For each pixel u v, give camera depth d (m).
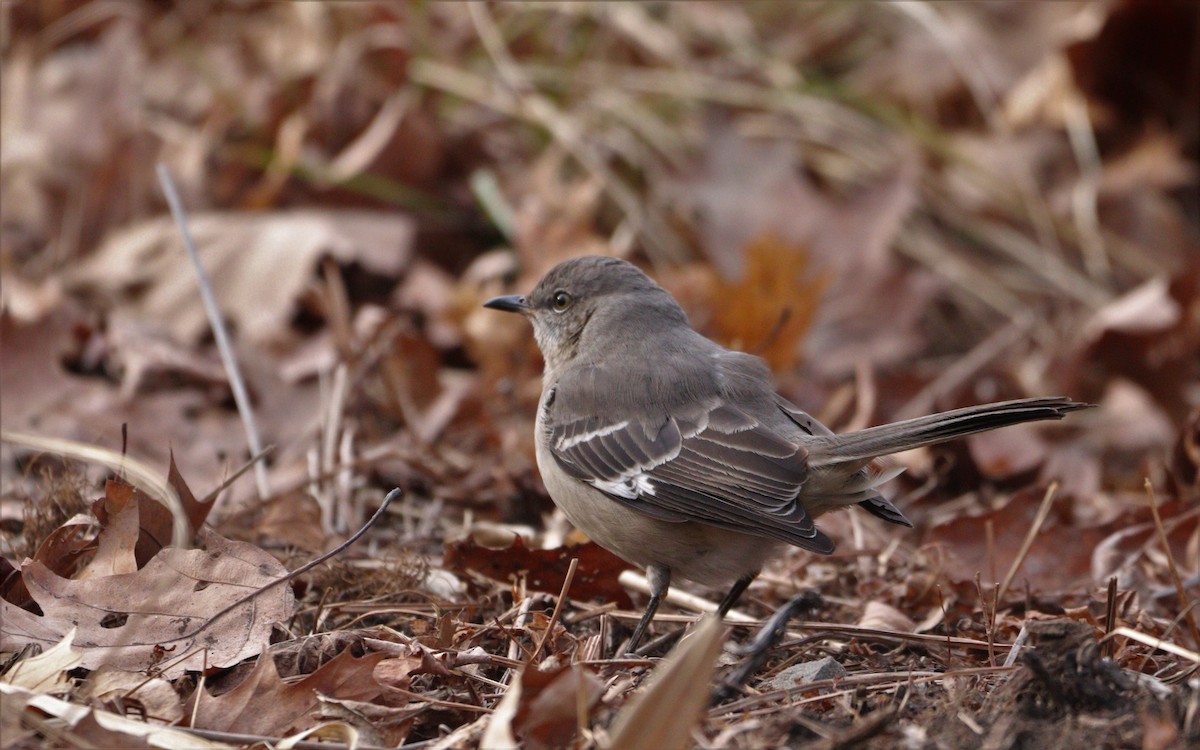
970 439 11.16
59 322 10.63
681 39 16.36
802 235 14.36
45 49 14.36
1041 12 16.73
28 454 9.77
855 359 13.59
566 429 8.38
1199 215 15.82
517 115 14.85
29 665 6.20
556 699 5.66
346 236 13.03
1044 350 13.98
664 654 7.77
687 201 14.55
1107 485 11.73
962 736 5.76
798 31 16.94
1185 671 6.64
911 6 16.00
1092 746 5.58
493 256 13.59
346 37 14.83
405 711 6.07
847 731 5.68
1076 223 15.24
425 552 9.08
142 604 6.80
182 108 14.45
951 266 14.91
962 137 15.98
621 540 8.04
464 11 15.86
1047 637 5.89
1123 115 16.12
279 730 6.02
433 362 11.49
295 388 11.05
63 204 13.09
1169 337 12.93
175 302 12.09
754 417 7.96
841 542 9.57
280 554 8.41
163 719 6.02
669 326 8.88
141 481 7.84
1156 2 15.26
